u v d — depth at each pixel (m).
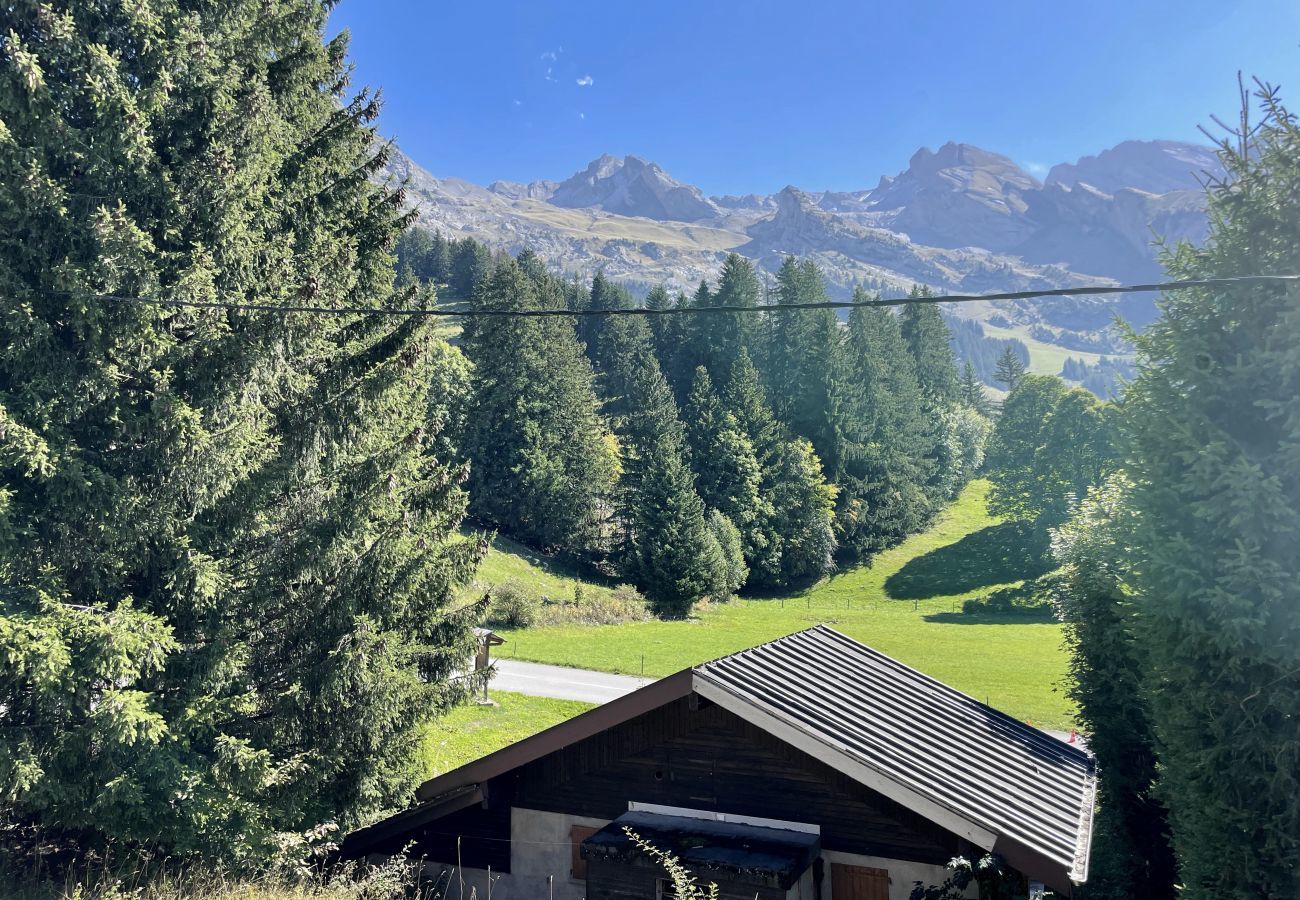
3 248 10.23
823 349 75.19
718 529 62.16
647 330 92.19
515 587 45.91
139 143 10.70
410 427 15.48
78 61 10.45
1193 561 8.34
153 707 10.59
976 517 79.56
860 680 11.17
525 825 10.83
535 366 63.62
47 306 10.39
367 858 11.96
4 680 9.41
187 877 10.29
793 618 54.66
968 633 48.03
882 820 9.08
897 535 75.00
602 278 109.00
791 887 8.40
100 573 10.69
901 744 9.40
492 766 10.44
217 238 11.77
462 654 14.04
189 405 11.20
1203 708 8.44
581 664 36.34
